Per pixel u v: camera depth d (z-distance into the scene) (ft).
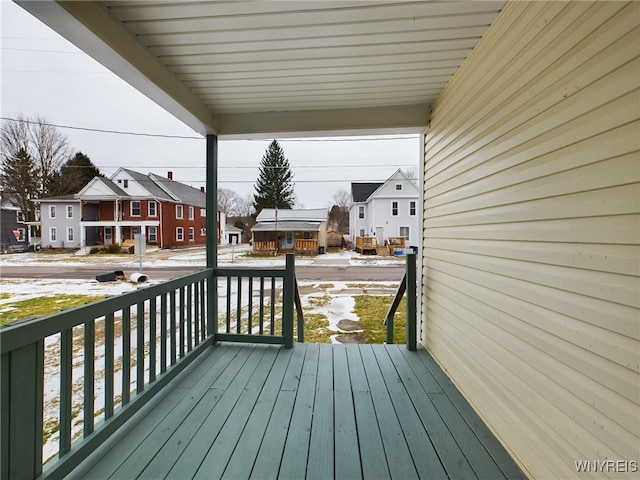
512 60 4.73
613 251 2.96
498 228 5.13
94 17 4.59
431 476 4.17
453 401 6.19
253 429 5.20
